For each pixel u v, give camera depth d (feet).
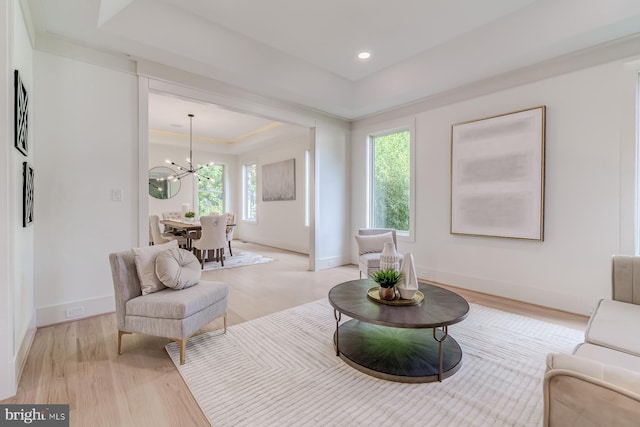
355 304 6.95
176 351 7.29
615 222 8.93
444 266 13.20
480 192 11.79
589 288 9.42
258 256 20.49
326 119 16.44
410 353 6.93
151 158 24.09
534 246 10.54
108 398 5.52
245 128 22.77
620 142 8.79
